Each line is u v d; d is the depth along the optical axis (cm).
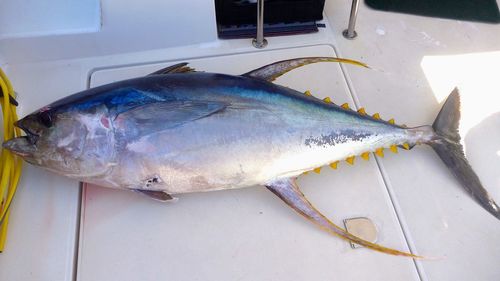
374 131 113
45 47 137
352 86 142
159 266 104
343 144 111
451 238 112
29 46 135
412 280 104
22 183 113
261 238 109
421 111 137
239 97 106
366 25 163
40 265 102
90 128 99
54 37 135
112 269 103
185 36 145
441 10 170
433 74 148
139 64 143
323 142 109
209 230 110
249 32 151
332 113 111
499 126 135
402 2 172
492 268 107
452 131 120
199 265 104
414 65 150
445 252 109
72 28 135
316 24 158
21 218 108
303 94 112
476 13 170
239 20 151
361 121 112
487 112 138
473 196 116
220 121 103
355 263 106
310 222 111
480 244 111
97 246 106
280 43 151
